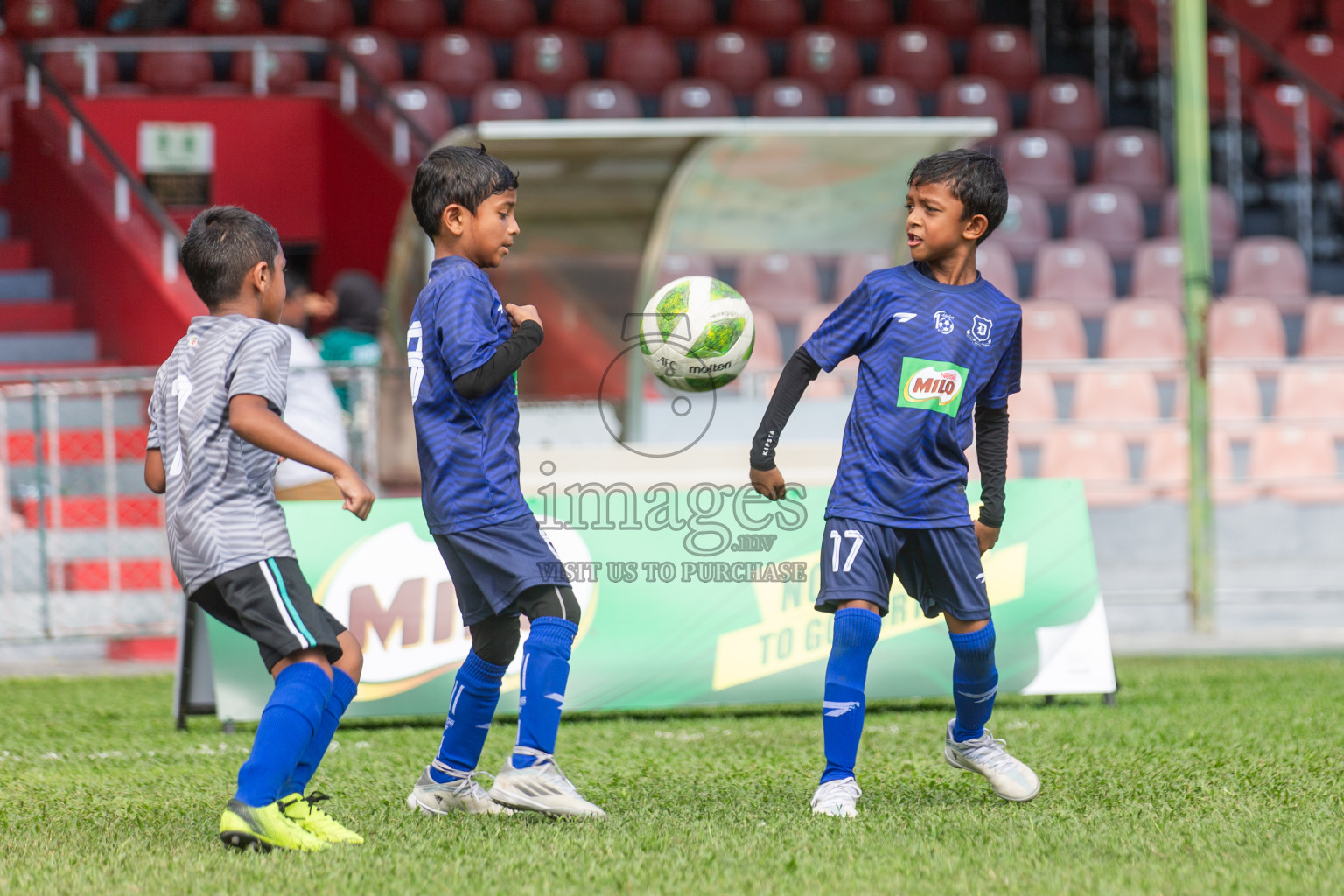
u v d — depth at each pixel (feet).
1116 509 111.86
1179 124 97.14
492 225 38.99
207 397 35.50
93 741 56.80
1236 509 113.39
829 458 93.61
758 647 61.82
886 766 47.24
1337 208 169.17
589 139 86.79
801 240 104.01
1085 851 33.42
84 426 108.88
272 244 37.78
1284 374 127.54
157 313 112.88
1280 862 32.17
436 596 60.75
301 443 34.53
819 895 29.68
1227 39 178.81
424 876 31.68
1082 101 173.99
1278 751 48.26
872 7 190.08
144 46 141.08
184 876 31.83
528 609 38.99
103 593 94.94
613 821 37.70
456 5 188.85
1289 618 104.53
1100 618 62.64
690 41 186.39
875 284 39.78
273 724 35.22
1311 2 186.50
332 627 37.58
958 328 39.17
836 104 178.81
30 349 120.06
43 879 31.83
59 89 126.72
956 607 39.86
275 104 147.13
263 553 35.32
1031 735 53.36
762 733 56.29
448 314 37.42
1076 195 156.35
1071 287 144.46
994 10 195.11
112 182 126.62
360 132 143.74
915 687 61.93
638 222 98.07
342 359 102.58
